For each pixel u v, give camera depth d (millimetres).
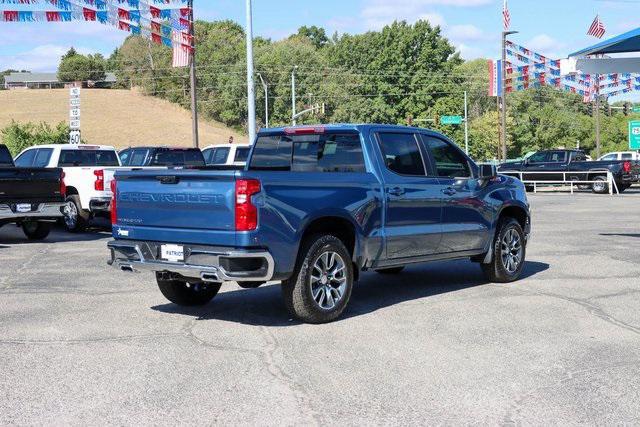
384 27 112188
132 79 136500
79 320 7891
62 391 5500
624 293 9266
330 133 8734
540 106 114375
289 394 5422
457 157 9633
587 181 34906
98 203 17109
